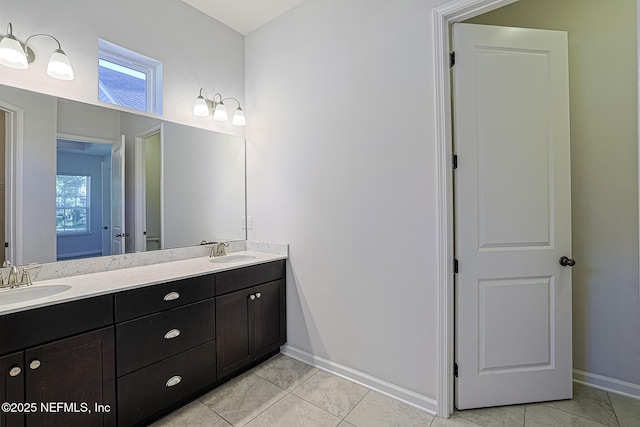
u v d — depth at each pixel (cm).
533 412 174
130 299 157
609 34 189
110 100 209
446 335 172
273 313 238
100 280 168
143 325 162
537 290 180
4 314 120
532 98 179
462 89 175
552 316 181
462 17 169
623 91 186
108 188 198
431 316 177
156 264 216
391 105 189
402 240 186
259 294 226
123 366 155
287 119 244
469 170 176
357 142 204
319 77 223
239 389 200
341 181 213
